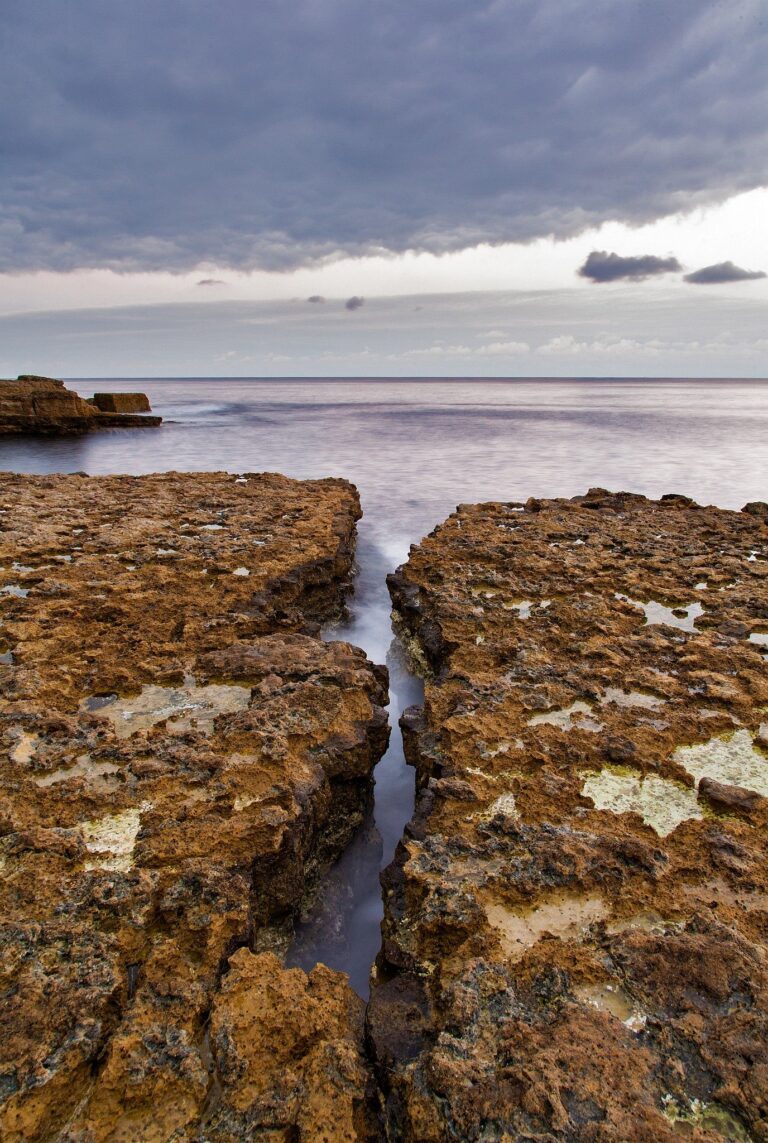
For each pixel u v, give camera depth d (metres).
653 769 4.99
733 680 6.31
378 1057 3.15
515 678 6.35
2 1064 2.87
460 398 109.12
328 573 10.16
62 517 11.98
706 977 3.24
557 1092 2.72
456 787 4.75
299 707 5.68
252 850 4.18
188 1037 3.08
